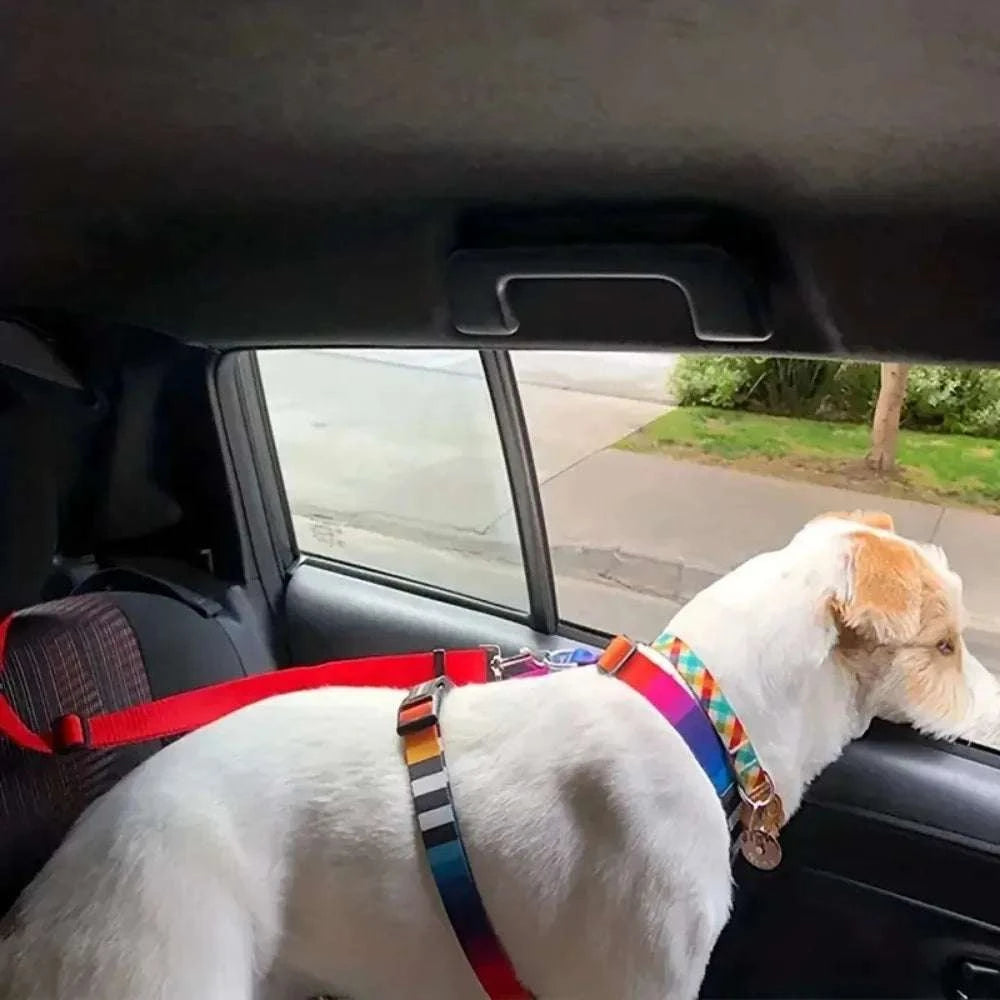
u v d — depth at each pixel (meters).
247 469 1.06
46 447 0.88
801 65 0.48
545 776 0.72
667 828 0.71
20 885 0.71
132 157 0.65
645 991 0.72
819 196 0.54
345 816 0.70
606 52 0.50
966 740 0.88
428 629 1.09
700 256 0.60
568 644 1.05
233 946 0.66
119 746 0.79
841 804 0.92
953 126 0.49
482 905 0.70
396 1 0.50
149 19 0.54
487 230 0.64
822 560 0.80
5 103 0.61
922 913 0.92
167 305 0.83
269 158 0.63
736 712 0.76
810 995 0.98
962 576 0.89
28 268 0.79
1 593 0.85
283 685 0.83
